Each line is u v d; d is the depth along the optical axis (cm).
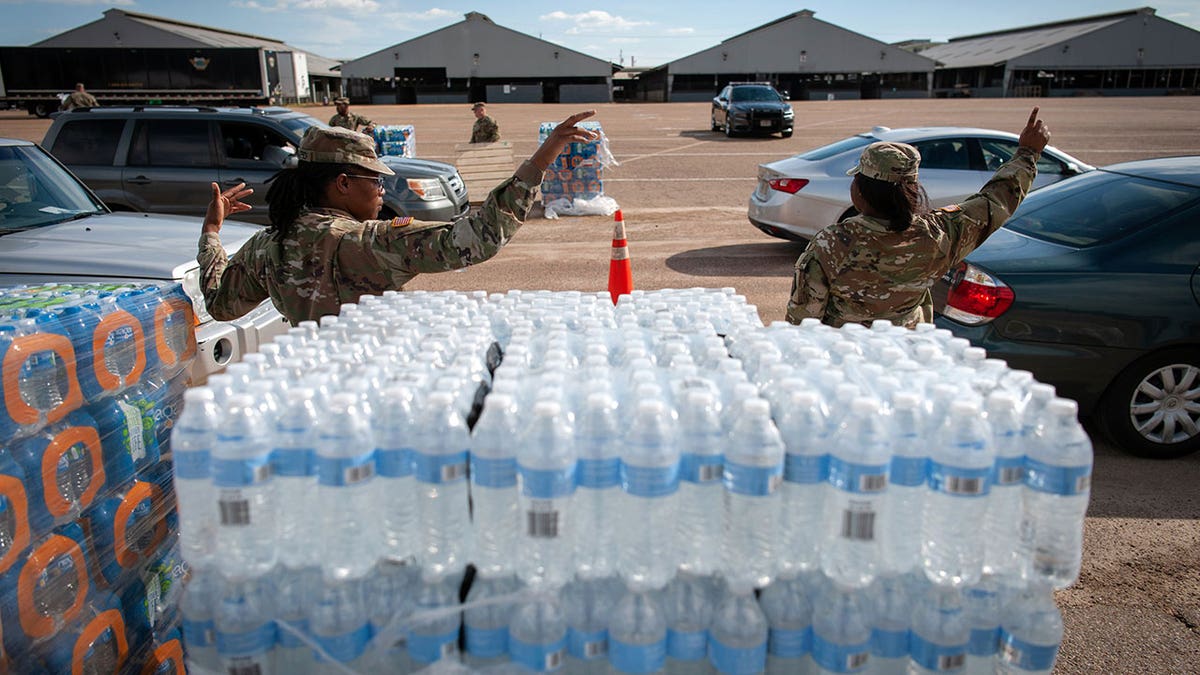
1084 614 309
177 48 4034
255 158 862
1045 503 163
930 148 874
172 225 541
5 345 195
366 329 231
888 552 163
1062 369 433
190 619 167
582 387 180
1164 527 370
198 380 424
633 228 1132
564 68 6712
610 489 160
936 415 166
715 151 2136
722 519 161
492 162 1331
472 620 162
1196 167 474
